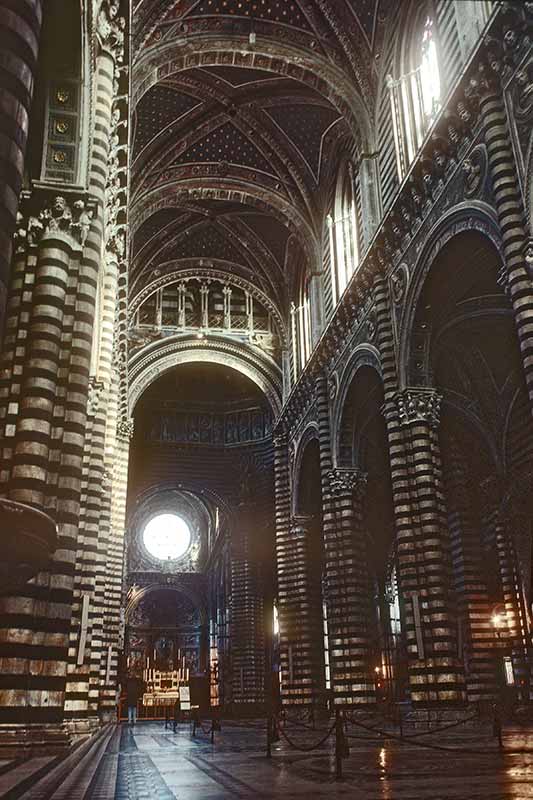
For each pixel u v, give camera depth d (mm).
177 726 29922
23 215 14234
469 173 18188
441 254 20031
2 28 8586
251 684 45312
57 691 11734
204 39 26203
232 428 49375
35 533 6219
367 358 25328
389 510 34969
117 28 16906
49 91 15336
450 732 16891
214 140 32219
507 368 26219
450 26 20297
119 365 29938
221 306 40750
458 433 29141
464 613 27500
